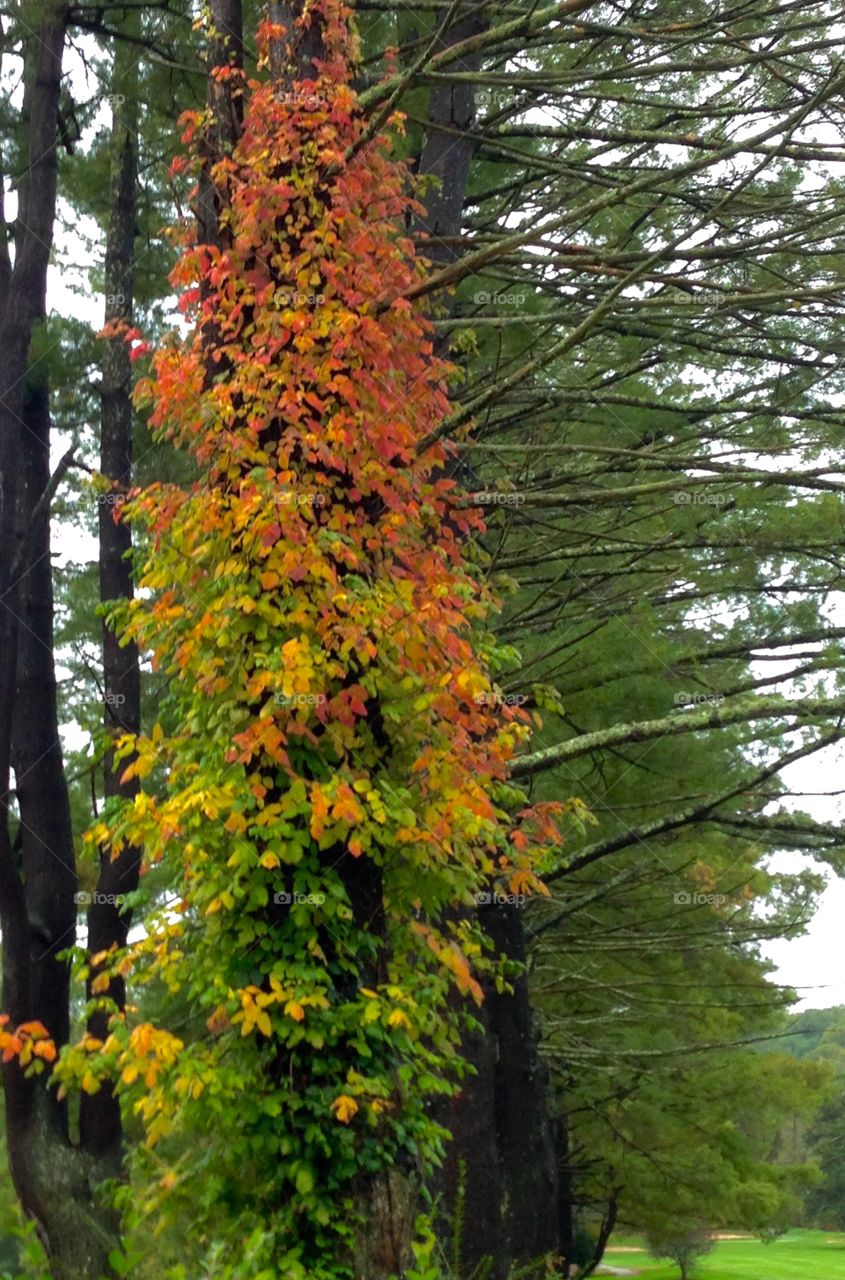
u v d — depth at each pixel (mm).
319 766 6238
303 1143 6043
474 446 8680
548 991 14367
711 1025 16609
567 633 10633
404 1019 6016
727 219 10367
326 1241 5984
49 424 12727
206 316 6859
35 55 12305
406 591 6391
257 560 6324
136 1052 5602
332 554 6332
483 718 6676
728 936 14094
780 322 11039
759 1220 17062
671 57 10469
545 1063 12336
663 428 11023
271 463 6539
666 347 11570
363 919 6477
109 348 12008
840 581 10828
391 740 6492
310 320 6555
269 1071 6145
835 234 9070
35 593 12039
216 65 7848
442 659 6441
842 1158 45438
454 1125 9398
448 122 10484
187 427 6707
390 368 6820
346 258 6836
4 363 11156
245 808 6004
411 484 6891
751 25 10062
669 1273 34219
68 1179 10484
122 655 11758
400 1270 6023
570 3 7621
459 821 6348
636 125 11242
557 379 11797
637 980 15266
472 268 7035
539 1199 10211
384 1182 6129
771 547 10188
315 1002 5902
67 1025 11469
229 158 7473
